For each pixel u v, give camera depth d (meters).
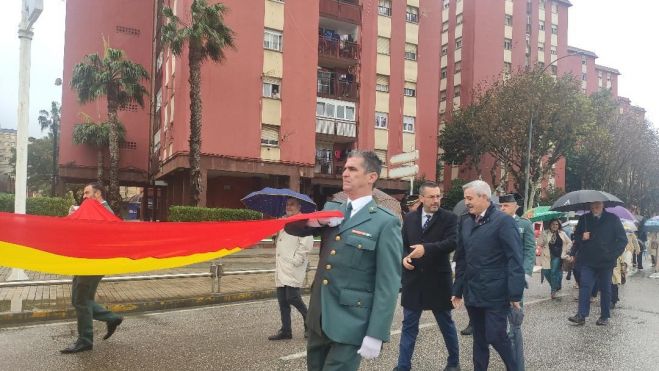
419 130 34.91
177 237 3.82
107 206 5.73
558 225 10.73
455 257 4.97
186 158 26.17
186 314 8.05
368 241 2.96
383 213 3.06
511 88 32.91
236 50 25.14
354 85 32.66
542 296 11.03
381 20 33.78
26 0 10.84
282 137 28.05
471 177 43.69
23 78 11.23
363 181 3.12
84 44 35.53
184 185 28.52
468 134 38.41
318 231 3.38
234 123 26.77
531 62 51.09
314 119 29.25
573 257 8.30
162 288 9.80
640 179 53.12
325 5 31.47
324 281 2.99
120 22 36.50
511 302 4.45
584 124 32.28
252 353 5.78
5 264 3.54
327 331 2.89
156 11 36.12
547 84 31.86
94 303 5.98
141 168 36.91
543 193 46.09
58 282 7.31
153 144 36.00
